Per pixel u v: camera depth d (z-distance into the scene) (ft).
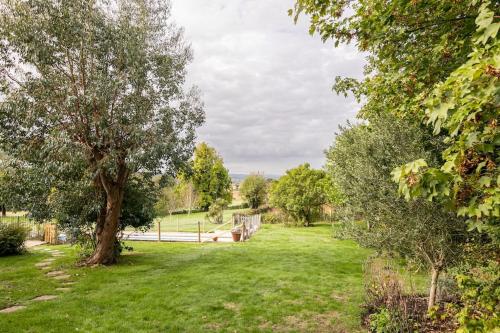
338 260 44.39
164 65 40.42
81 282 33.63
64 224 42.45
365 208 21.18
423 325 19.83
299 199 95.09
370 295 24.61
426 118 15.60
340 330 21.53
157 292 29.76
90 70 37.91
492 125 8.86
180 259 46.14
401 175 9.29
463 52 14.49
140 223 47.85
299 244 59.98
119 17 38.99
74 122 35.91
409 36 17.07
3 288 31.76
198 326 22.34
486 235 18.48
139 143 37.19
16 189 37.99
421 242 19.92
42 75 35.24
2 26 33.94
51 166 33.83
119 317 23.91
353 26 17.22
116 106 38.22
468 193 9.87
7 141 35.83
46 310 25.29
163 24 42.47
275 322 23.00
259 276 35.29
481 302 13.66
